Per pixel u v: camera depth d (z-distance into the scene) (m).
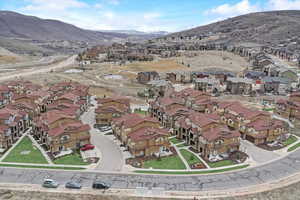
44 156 61.31
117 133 72.94
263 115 75.19
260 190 49.50
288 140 74.19
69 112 79.38
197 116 71.00
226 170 56.81
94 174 54.12
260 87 136.12
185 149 67.00
